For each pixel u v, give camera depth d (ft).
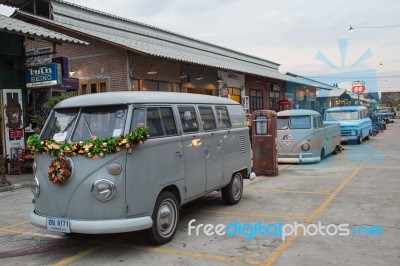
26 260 17.12
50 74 39.32
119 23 62.95
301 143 44.09
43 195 17.58
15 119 40.11
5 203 28.25
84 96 19.22
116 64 51.67
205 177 22.13
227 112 25.81
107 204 16.31
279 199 27.27
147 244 18.67
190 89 63.41
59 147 16.90
